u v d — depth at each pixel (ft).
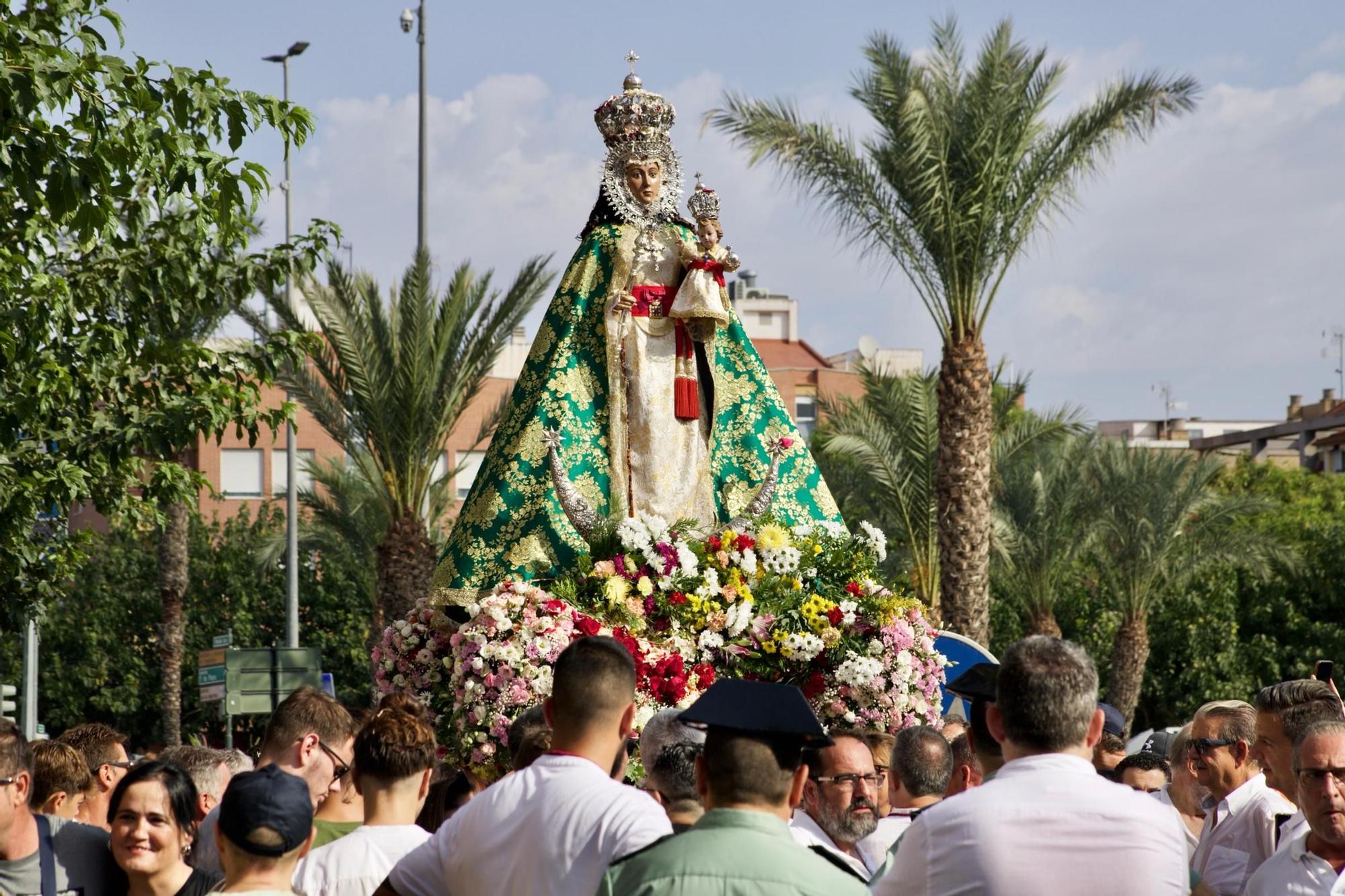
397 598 88.69
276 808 16.96
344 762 22.53
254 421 50.06
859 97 79.92
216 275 47.91
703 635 31.55
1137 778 30.32
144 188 43.50
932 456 94.17
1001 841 16.14
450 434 92.17
